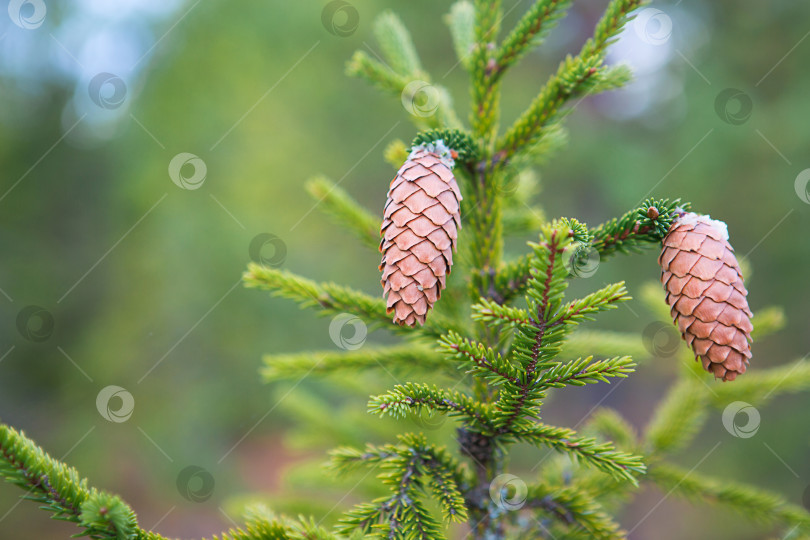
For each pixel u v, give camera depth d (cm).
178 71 780
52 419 824
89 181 928
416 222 99
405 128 823
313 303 136
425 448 119
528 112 131
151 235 807
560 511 126
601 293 90
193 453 826
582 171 695
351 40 778
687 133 643
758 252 632
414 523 105
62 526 742
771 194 614
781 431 586
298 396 213
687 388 167
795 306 618
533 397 99
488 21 140
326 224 923
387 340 731
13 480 91
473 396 131
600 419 168
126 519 90
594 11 741
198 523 796
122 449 801
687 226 104
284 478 207
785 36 632
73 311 909
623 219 111
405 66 166
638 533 588
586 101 734
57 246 918
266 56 789
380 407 95
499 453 130
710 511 565
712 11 669
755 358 640
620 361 94
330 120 826
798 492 559
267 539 104
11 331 844
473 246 139
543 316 91
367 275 941
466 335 138
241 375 879
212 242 803
